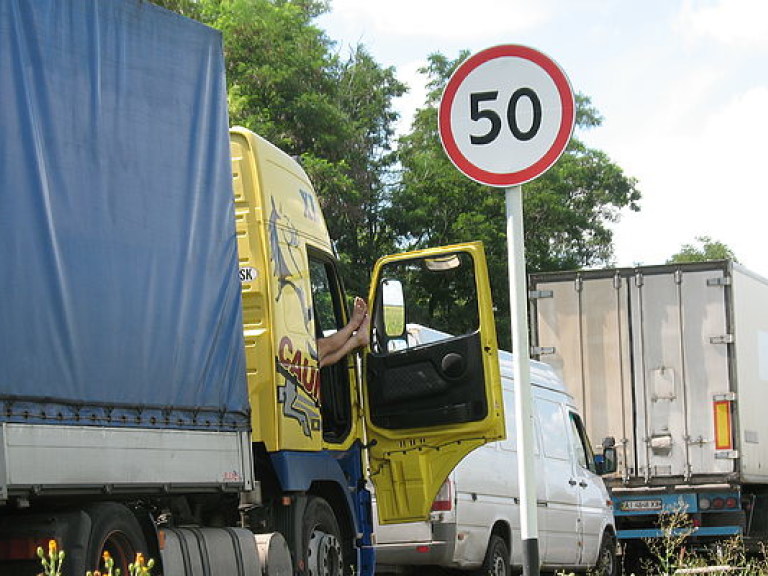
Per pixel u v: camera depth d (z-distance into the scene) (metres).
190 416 11.57
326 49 60.72
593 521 23.78
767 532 27.92
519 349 10.46
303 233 14.70
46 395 9.63
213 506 13.25
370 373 15.79
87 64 10.50
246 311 13.56
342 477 14.78
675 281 25.77
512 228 10.65
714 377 25.45
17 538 10.01
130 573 10.24
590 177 77.94
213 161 12.21
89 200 10.37
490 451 20.08
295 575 13.67
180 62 11.77
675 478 25.45
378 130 69.12
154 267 11.15
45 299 9.73
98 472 10.16
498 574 20.00
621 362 25.88
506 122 10.70
